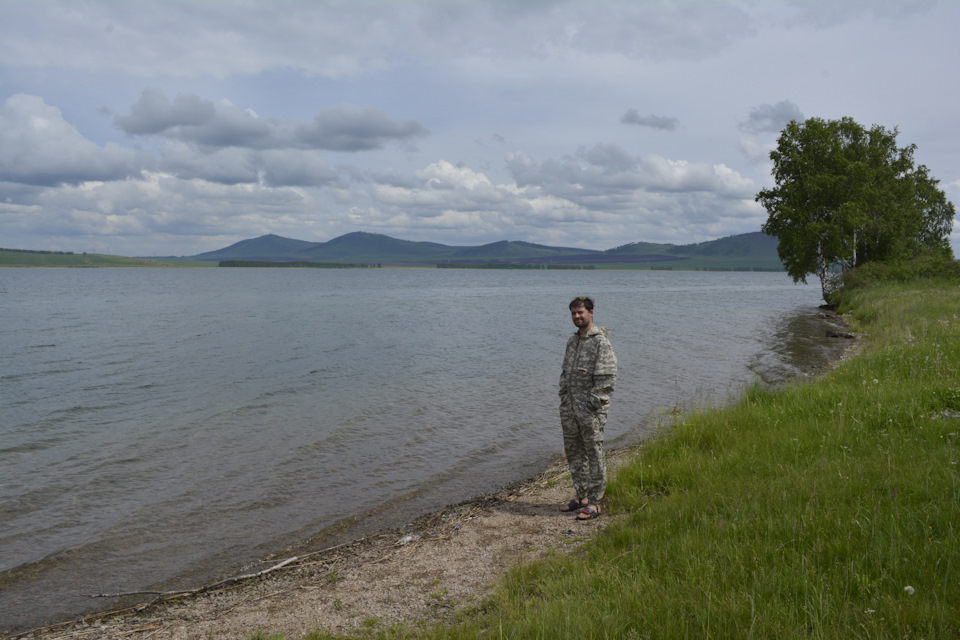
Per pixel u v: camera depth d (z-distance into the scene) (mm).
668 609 3525
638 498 6258
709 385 15414
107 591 5535
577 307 6211
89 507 7707
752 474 6262
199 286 114250
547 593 4113
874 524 4262
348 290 99062
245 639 4250
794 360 19422
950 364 10297
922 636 2965
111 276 193000
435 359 21469
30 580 5785
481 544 5836
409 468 9250
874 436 6852
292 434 11320
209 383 17031
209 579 5723
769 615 3344
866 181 41500
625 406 13188
